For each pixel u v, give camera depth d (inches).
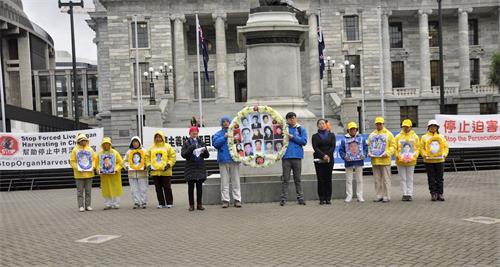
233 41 2682.1
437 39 2657.5
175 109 2309.3
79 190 665.0
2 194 996.6
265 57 673.0
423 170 1121.4
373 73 2492.6
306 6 2470.5
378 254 361.7
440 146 617.6
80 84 4434.1
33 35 4451.3
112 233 482.6
